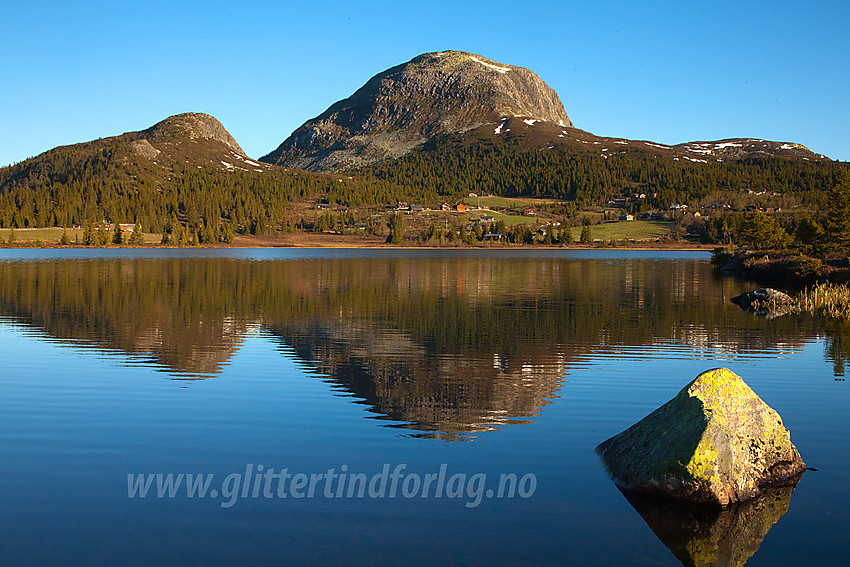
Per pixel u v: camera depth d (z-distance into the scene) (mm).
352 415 17547
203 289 55094
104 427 16328
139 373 22625
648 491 12234
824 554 10234
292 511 11602
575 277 73062
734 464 12102
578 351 27375
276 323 35219
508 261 116250
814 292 48375
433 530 10930
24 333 31203
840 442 15242
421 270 85875
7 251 149375
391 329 33406
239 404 18578
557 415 17656
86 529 10867
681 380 21875
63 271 76250
